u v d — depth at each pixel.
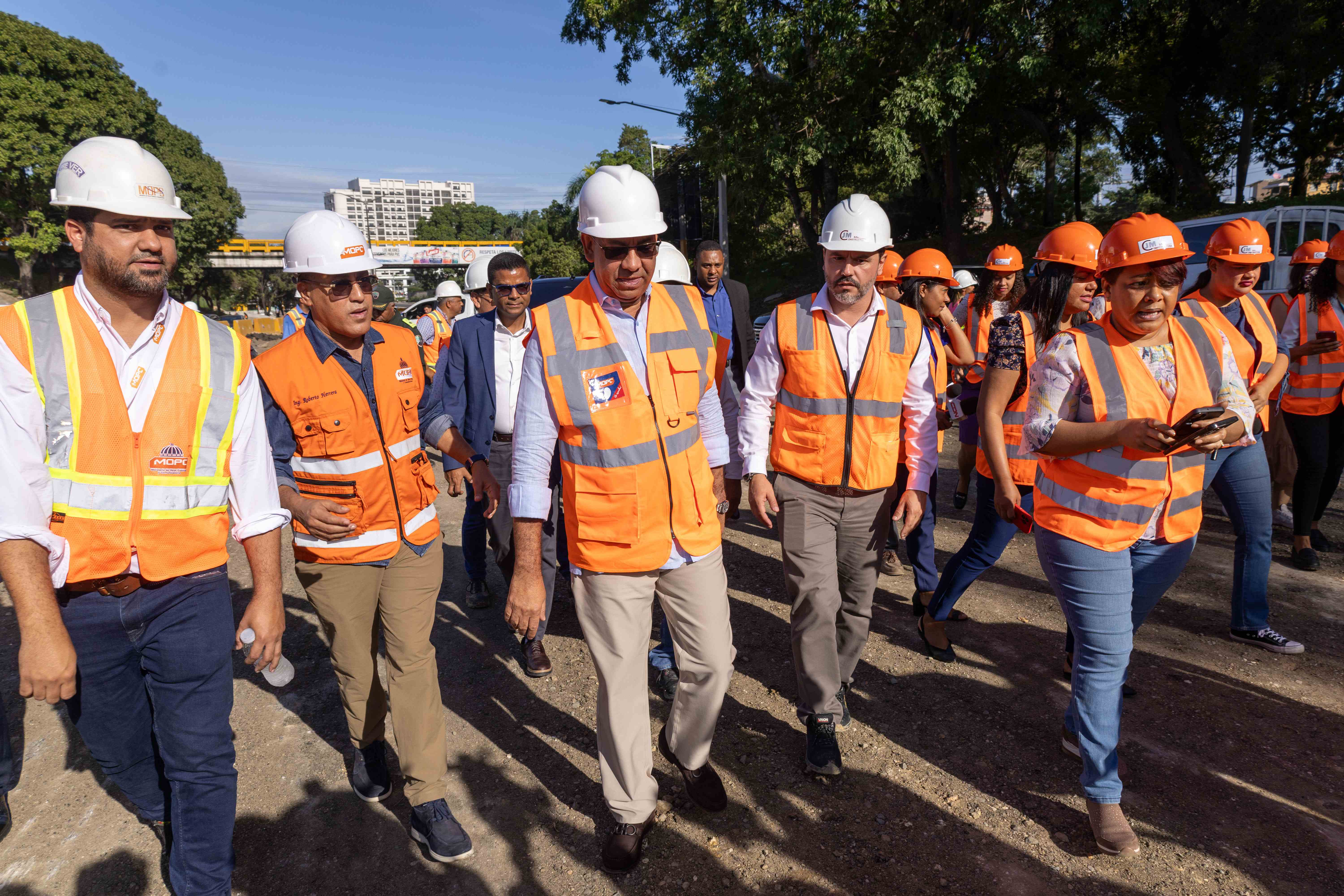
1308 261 4.24
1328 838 2.39
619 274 2.13
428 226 120.38
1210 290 3.61
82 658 1.90
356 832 2.59
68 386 1.75
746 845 2.45
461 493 3.59
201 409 1.90
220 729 2.01
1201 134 26.17
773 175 18.19
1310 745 2.86
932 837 2.45
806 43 16.89
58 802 2.78
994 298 4.97
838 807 2.61
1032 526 2.75
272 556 2.06
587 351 2.21
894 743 2.95
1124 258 2.18
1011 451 3.31
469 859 2.44
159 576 1.87
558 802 2.70
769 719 3.16
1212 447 2.12
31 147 39.56
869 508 2.78
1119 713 2.35
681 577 2.35
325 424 2.35
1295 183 26.22
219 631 1.99
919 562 3.94
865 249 2.56
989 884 2.25
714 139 19.02
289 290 64.38
